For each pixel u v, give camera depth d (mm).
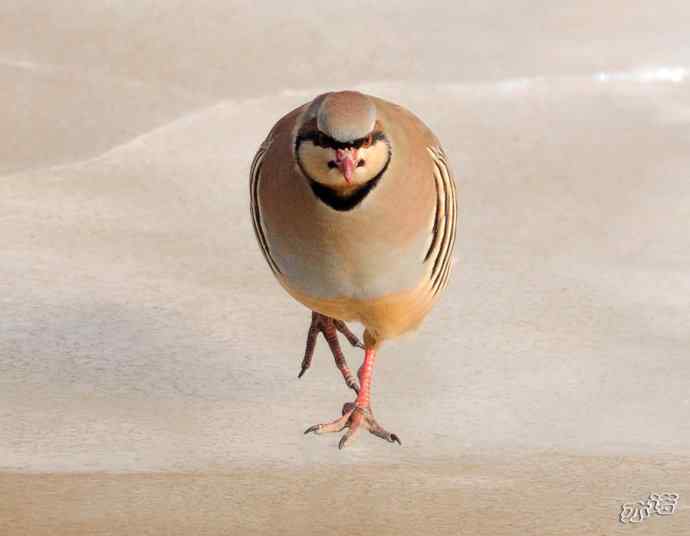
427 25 18125
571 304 12344
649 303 12383
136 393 10766
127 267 12867
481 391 10891
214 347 11602
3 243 13070
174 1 18266
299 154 8664
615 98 16734
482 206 14312
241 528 8398
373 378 11125
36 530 8250
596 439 10094
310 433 10164
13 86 16406
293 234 8969
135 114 16062
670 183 14820
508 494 9070
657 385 10961
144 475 9297
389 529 8445
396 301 9328
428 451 9906
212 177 14820
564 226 13891
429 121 16094
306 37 17734
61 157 15094
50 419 10203
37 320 11805
